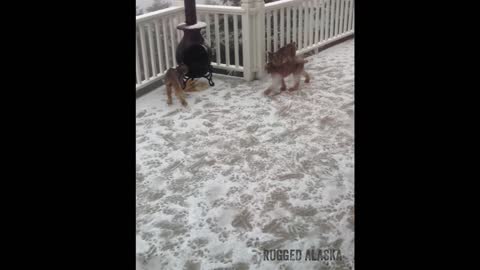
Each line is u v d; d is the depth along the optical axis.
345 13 6.04
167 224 2.50
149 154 3.33
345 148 3.30
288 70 4.37
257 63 4.83
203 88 4.64
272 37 5.29
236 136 3.56
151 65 4.71
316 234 2.36
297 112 3.98
